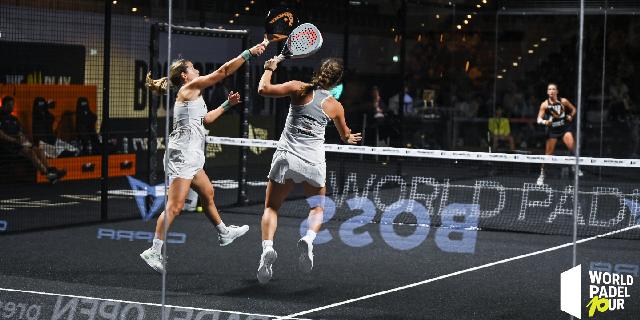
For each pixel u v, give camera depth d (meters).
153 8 18.34
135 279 9.04
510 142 23.08
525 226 13.33
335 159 19.34
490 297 8.50
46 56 16.83
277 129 19.34
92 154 17.53
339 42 19.73
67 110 17.09
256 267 9.77
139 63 18.27
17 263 9.79
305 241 8.48
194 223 12.80
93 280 8.96
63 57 17.09
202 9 18.39
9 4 16.12
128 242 11.26
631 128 23.66
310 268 8.55
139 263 9.91
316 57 19.30
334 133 19.28
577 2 21.95
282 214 14.04
